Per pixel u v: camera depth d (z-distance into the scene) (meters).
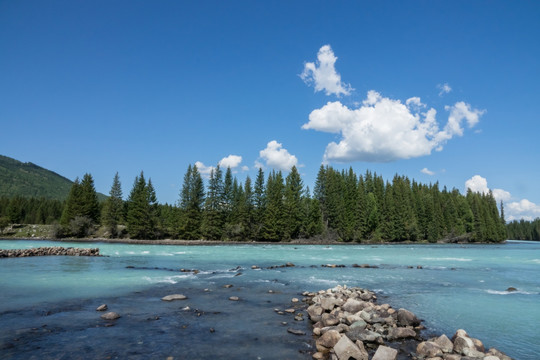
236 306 14.92
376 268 30.84
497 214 120.94
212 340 10.38
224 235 88.88
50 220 119.81
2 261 30.39
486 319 13.45
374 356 9.04
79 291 17.17
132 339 10.23
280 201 91.88
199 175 91.75
